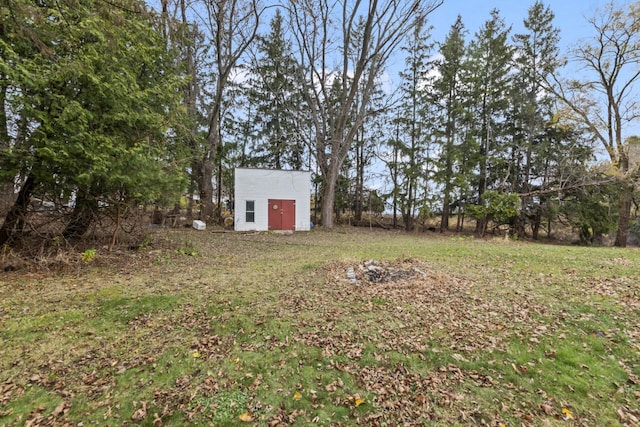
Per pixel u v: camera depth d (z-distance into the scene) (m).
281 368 3.33
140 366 3.33
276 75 21.20
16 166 6.09
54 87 6.23
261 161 24.42
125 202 8.39
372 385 3.05
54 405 2.73
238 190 17.58
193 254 9.48
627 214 16.41
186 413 2.66
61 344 3.74
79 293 5.48
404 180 22.11
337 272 6.89
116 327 4.24
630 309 4.45
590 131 17.31
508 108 19.12
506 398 2.85
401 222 25.47
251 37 16.91
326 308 4.89
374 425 2.54
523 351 3.60
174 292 5.64
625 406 2.73
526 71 18.77
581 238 18.30
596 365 3.32
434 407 2.74
